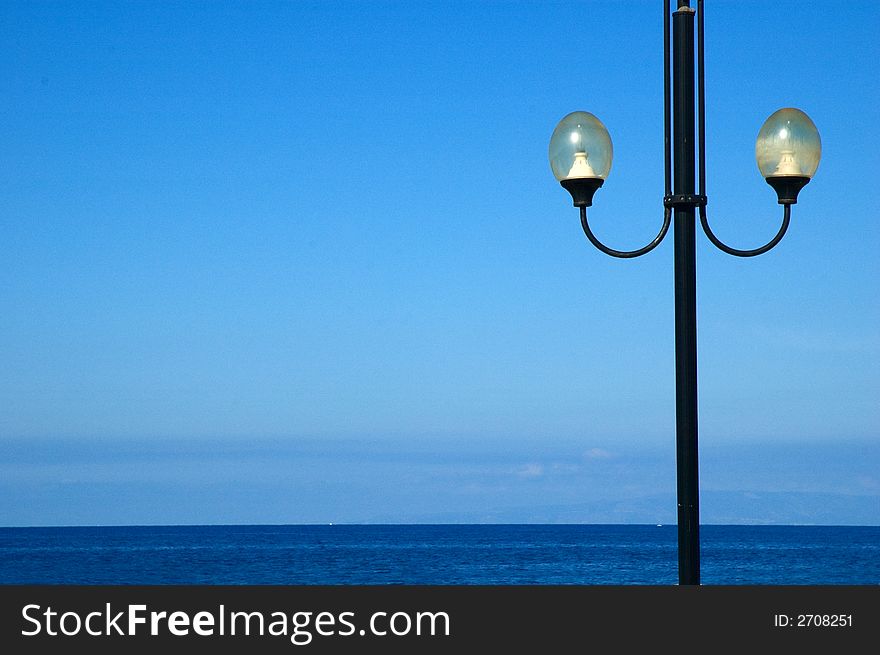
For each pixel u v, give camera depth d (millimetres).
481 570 59719
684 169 6961
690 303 6883
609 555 79312
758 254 7078
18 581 52469
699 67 7035
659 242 7023
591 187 7254
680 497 6758
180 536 168875
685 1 7055
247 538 149250
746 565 62250
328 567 62500
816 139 7289
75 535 181750
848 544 107812
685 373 6824
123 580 52625
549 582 50375
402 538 148500
